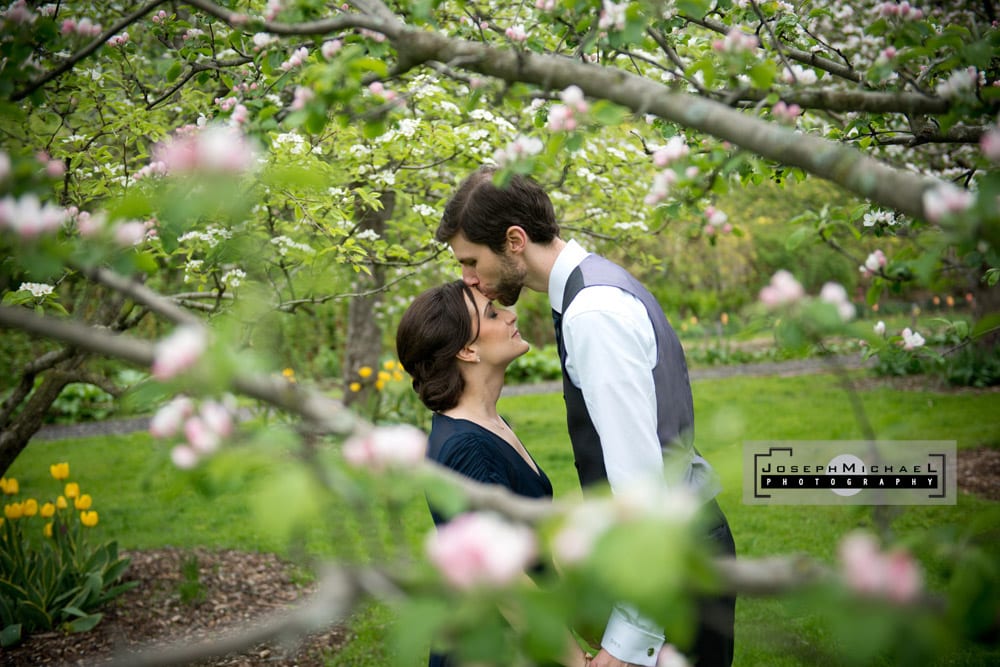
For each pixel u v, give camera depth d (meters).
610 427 1.75
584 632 1.77
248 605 3.94
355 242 3.41
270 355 0.98
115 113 3.33
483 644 0.69
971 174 1.98
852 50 2.89
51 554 3.88
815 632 2.99
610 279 1.92
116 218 1.08
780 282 1.05
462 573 0.68
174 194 1.07
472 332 2.07
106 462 7.09
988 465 5.68
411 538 4.61
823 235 2.30
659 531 0.67
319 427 0.95
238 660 3.38
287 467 0.78
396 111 2.36
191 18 2.85
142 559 4.61
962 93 1.49
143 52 3.92
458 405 2.12
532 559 0.81
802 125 2.56
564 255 2.03
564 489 5.81
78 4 3.00
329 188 2.82
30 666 3.35
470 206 2.01
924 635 0.69
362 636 3.57
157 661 0.72
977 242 1.04
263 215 2.91
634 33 1.64
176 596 4.06
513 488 2.06
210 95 3.22
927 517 4.58
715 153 1.54
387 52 1.78
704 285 15.73
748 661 3.06
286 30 1.59
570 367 1.93
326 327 11.93
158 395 0.87
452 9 2.87
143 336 7.99
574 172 4.11
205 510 5.52
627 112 1.57
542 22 2.06
